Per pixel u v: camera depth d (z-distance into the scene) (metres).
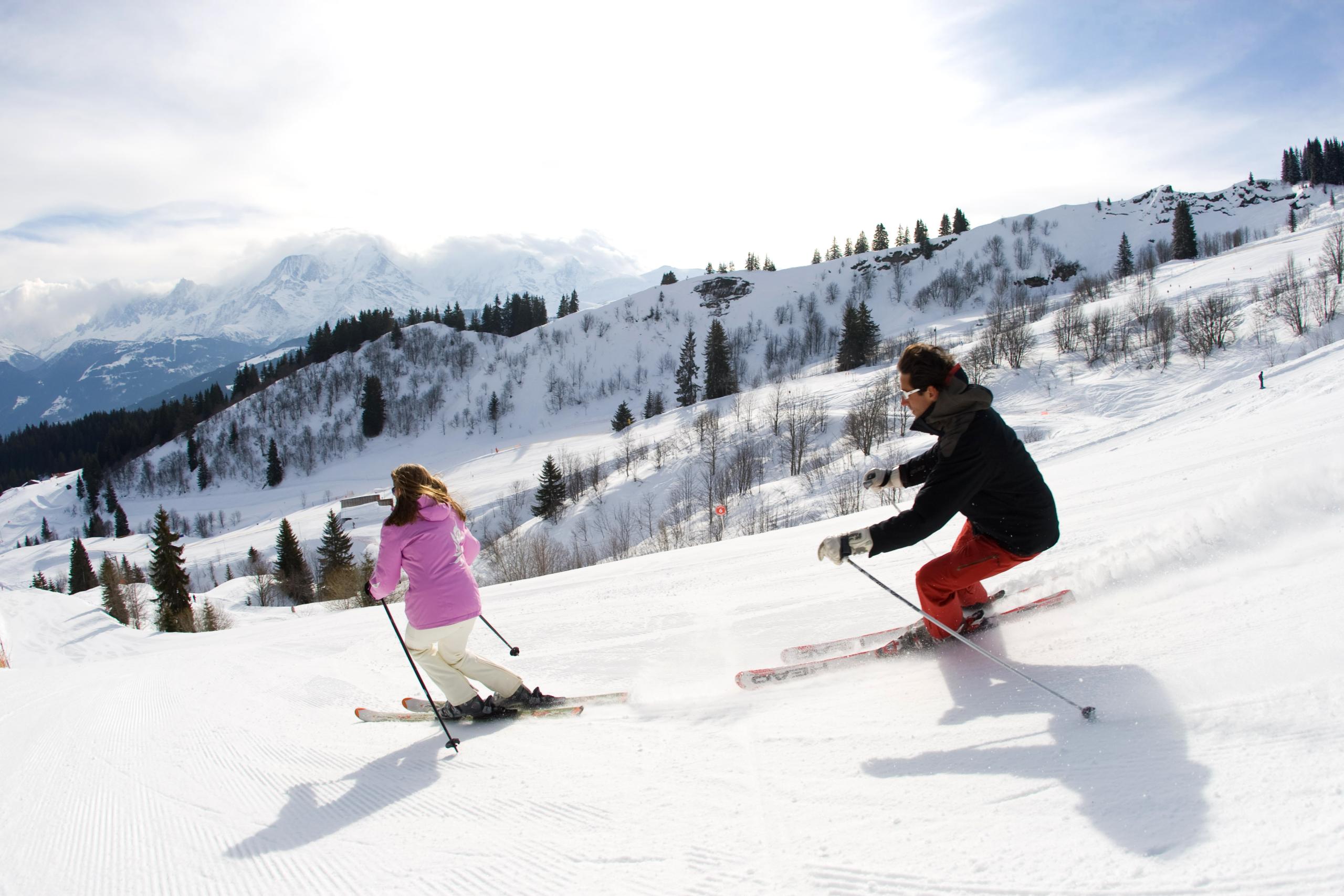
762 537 11.67
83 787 3.48
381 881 2.21
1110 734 2.14
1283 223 126.00
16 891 2.48
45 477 161.38
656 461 57.12
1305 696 2.02
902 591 5.00
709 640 4.69
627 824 2.29
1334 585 2.67
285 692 5.22
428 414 130.38
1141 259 128.88
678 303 150.12
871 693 2.98
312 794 3.07
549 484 53.41
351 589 41.88
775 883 1.80
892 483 3.47
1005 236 148.62
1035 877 1.60
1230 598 2.89
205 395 151.25
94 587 60.69
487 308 162.38
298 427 132.12
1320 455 3.88
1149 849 1.59
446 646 3.69
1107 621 3.05
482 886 2.07
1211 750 1.91
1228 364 48.59
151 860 2.60
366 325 155.12
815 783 2.31
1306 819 1.54
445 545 3.64
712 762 2.66
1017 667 2.85
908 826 1.93
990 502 2.95
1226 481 6.10
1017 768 2.09
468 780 2.95
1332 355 23.23
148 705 5.26
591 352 139.88
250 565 66.19
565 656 4.98
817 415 54.78
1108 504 6.41
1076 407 48.78
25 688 6.89
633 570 9.90
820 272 154.50
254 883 2.33
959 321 112.62
